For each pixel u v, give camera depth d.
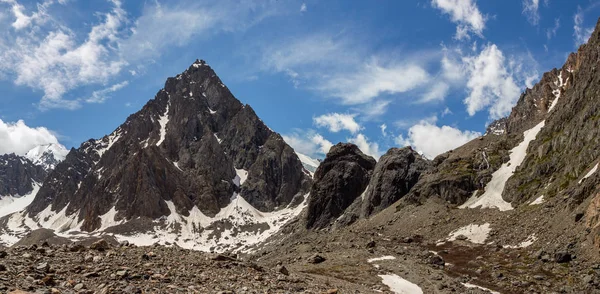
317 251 99.62
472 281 71.69
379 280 65.50
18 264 28.27
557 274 68.25
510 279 70.50
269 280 37.47
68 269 29.12
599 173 86.38
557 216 89.50
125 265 32.62
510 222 103.38
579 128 115.62
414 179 175.88
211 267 37.81
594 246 70.31
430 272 72.00
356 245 100.69
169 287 28.23
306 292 34.50
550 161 119.69
